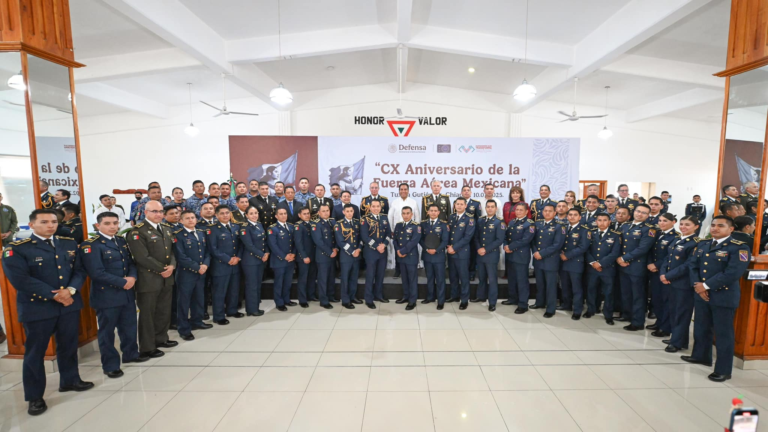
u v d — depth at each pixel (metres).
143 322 3.02
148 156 9.91
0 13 2.61
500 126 9.60
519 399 2.41
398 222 4.69
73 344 2.53
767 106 2.75
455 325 3.77
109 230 2.69
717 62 6.08
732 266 2.56
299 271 4.38
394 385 2.58
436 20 5.37
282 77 8.03
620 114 10.06
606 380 2.67
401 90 8.28
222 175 9.84
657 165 10.20
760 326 2.84
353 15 5.22
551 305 4.05
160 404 2.38
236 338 3.44
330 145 5.57
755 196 2.84
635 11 4.54
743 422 1.40
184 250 3.44
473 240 4.96
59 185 2.87
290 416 2.23
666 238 3.52
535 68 7.18
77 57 5.93
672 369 2.85
